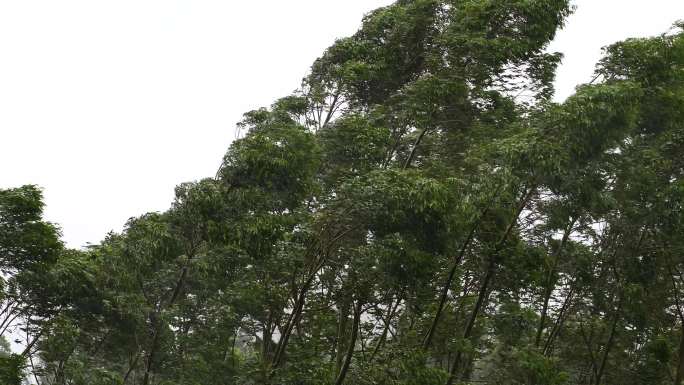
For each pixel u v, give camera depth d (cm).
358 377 1727
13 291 2006
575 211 2102
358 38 2655
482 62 2191
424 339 2106
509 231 1900
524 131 1967
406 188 1630
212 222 1803
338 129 2269
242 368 1958
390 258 1662
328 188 2231
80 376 2100
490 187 1822
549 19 2183
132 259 1981
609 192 2169
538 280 1923
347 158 2242
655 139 2277
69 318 2159
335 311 2128
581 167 1967
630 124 1941
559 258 2278
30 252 1802
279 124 2112
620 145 2148
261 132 2006
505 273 1939
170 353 2184
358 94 2652
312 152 1983
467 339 1927
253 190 1859
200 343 2267
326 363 1828
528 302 2317
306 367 1795
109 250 2112
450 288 2145
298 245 1802
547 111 1931
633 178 2166
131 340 2316
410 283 1719
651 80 2084
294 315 1831
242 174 1886
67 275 2045
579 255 2267
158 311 2067
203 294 2323
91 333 2369
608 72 2109
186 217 1864
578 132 1875
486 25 2230
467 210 1775
